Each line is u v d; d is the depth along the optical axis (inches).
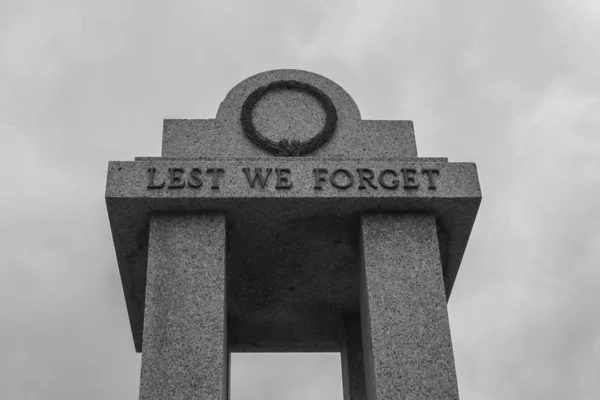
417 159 307.7
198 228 293.9
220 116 323.3
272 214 299.6
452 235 313.0
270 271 329.7
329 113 324.5
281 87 331.3
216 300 280.8
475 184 301.9
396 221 300.5
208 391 265.0
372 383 277.0
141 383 265.7
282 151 315.0
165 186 294.5
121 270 322.7
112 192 292.5
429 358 275.0
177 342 272.7
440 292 287.4
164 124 320.5
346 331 355.9
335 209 299.4
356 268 327.9
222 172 298.5
